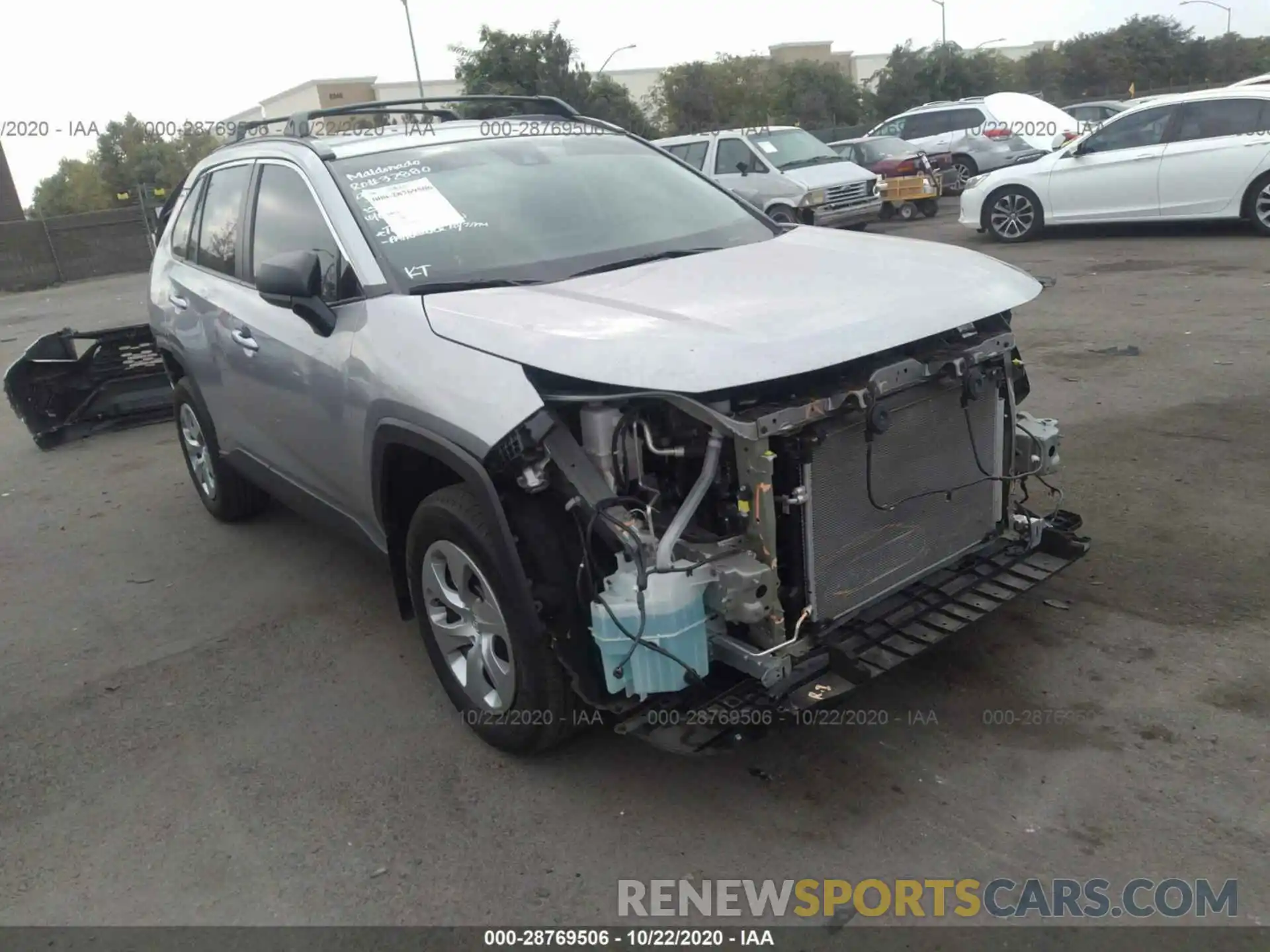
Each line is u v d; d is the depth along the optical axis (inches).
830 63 1863.9
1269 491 193.6
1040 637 151.7
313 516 176.7
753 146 652.7
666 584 107.0
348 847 121.5
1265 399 245.8
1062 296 395.2
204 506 245.8
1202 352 292.4
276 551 216.1
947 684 142.0
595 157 176.9
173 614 190.5
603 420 111.6
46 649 181.2
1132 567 169.6
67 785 139.4
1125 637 149.5
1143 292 385.1
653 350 109.0
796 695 114.0
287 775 136.8
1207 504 191.0
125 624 188.2
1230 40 2278.5
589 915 108.1
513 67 1091.9
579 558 115.9
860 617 126.4
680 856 115.2
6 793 138.6
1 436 350.3
